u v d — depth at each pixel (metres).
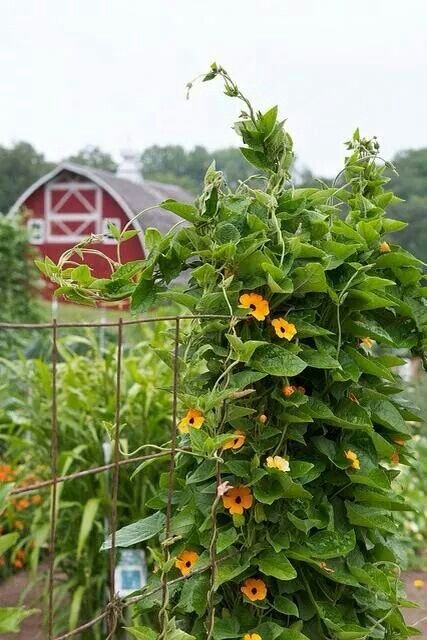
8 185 37.50
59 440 4.13
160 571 2.05
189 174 32.56
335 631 1.97
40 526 4.16
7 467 4.67
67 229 23.44
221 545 1.85
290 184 2.13
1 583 5.08
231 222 1.96
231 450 1.95
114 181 23.22
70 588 4.15
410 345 2.29
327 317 2.08
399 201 2.38
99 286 1.98
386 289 2.28
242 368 1.93
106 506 4.00
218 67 2.03
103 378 4.25
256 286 1.90
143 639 1.84
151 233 2.01
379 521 2.07
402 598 2.32
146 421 4.06
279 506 1.95
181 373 1.96
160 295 1.93
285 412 1.95
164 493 2.12
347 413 2.06
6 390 4.39
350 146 2.43
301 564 2.00
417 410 2.37
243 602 1.97
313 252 1.94
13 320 10.60
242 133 2.09
